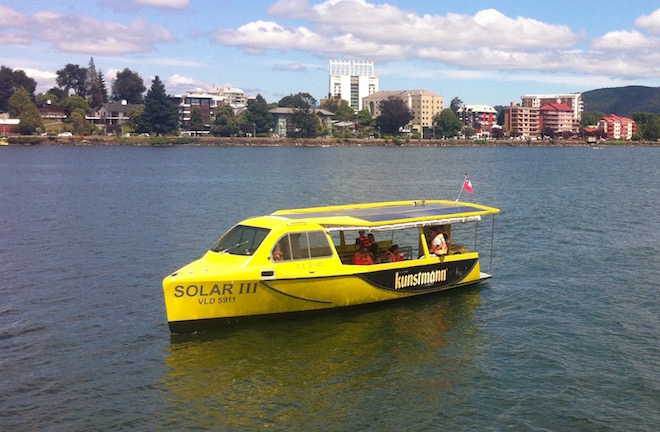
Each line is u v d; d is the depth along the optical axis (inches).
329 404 593.9
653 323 832.9
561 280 1061.1
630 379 653.3
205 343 738.8
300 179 3447.3
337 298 837.8
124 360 692.7
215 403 594.2
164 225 1673.2
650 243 1427.2
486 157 6771.7
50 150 7111.2
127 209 2034.9
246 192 2687.0
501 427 556.4
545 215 1915.6
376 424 559.2
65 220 1763.0
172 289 732.7
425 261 920.3
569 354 720.3
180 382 637.9
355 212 946.1
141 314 854.5
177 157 5999.0
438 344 749.3
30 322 822.5
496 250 1332.4
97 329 793.6
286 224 813.2
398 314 857.5
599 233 1568.7
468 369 675.4
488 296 955.3
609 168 4815.5
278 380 644.1
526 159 6407.5
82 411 577.9
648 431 552.7
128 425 553.3
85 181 3221.0
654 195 2628.0
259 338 756.0
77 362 688.4
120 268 1132.5
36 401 597.9
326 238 832.3
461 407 591.2
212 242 1405.0
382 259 918.4
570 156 7411.4
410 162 5418.3
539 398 609.6
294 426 553.3
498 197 2534.5
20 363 687.1
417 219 920.3
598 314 870.4
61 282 1029.8
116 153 6653.5
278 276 780.0
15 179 3304.6
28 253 1267.2
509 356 714.2
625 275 1103.0
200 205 2171.5
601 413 581.3
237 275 756.0
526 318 850.1
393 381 644.7
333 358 701.9
